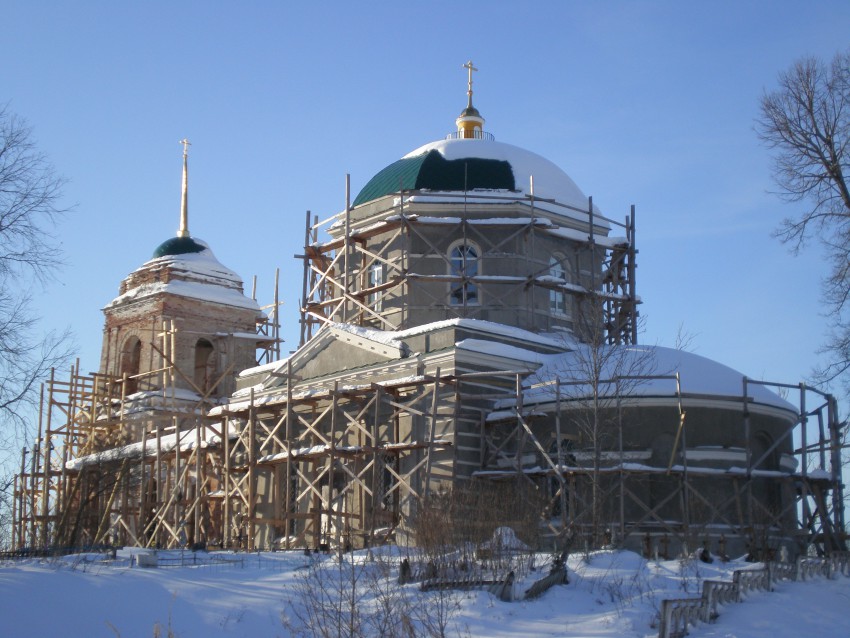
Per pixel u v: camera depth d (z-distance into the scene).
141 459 53.62
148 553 32.28
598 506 35.97
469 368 43.91
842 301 38.03
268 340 64.88
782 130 40.66
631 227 53.59
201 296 64.06
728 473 40.62
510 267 49.84
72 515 54.75
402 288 49.66
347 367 47.97
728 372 43.78
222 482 51.34
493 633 23.81
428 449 41.62
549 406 42.53
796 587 28.78
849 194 39.75
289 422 44.88
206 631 24.73
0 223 30.81
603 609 25.91
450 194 50.25
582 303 51.25
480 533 30.97
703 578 28.78
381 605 25.48
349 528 40.88
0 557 34.91
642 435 41.44
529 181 52.00
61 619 24.48
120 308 65.06
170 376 61.66
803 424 42.50
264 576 30.25
